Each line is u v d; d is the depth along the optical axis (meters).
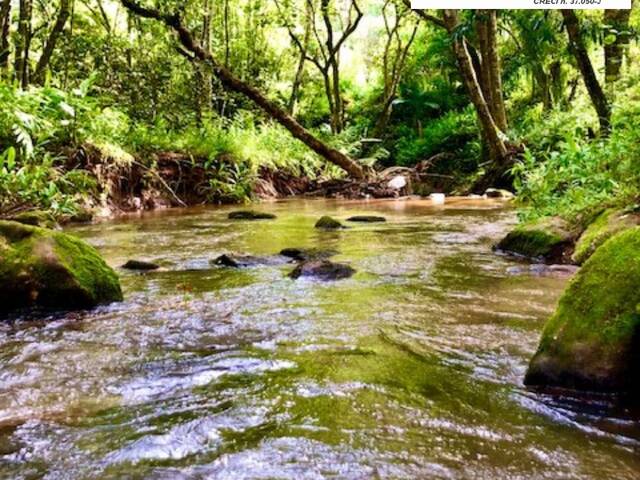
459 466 1.54
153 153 10.68
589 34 7.64
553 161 5.73
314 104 23.27
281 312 3.19
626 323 1.97
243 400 2.00
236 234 6.55
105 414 1.91
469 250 5.27
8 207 6.41
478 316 3.02
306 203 11.63
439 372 2.24
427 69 22.31
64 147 8.70
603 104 7.70
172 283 4.00
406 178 14.52
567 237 4.73
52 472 1.55
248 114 15.58
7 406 1.99
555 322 2.14
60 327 2.95
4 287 3.14
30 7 11.62
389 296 3.51
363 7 22.11
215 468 1.55
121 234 6.55
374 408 1.91
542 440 1.68
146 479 1.50
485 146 14.84
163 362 2.42
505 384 2.11
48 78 8.41
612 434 1.71
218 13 17.36
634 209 4.49
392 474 1.51
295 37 18.45
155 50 13.03
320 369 2.29
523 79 19.47
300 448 1.65
